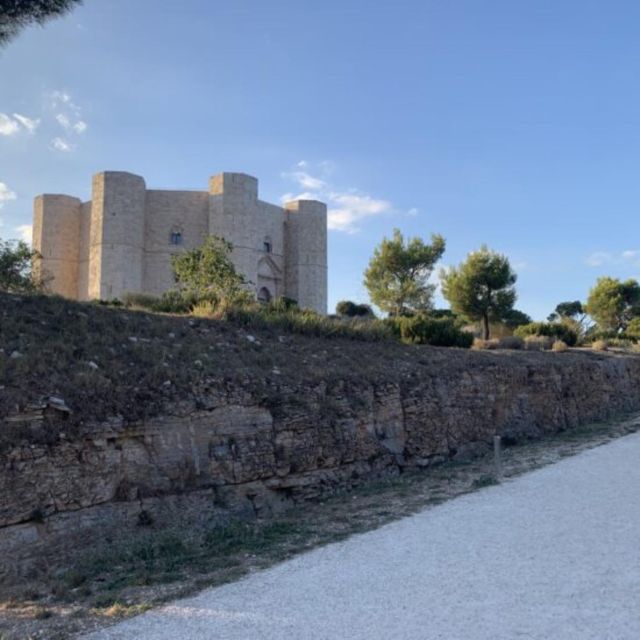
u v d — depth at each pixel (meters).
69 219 64.06
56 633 5.21
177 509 8.59
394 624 5.17
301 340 15.67
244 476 9.66
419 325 23.22
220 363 11.32
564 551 7.21
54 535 7.22
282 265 68.38
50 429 7.63
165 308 18.20
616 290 66.31
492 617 5.27
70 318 11.24
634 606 5.46
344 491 11.38
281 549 7.67
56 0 11.80
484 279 42.41
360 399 12.80
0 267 18.73
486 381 17.69
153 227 61.34
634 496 10.22
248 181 62.75
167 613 5.57
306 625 5.20
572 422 21.69
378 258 55.62
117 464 8.20
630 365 29.44
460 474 12.98
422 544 7.67
